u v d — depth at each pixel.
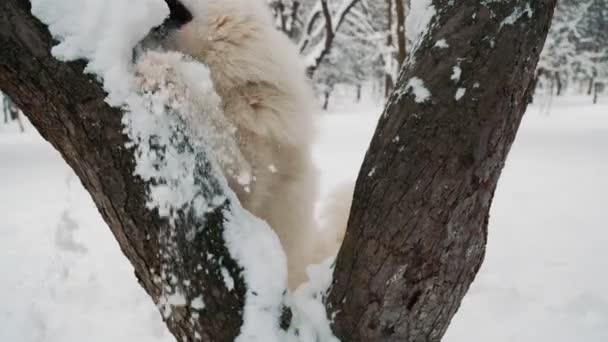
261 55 2.71
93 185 1.73
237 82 2.69
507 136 1.72
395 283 1.77
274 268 1.76
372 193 1.79
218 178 1.81
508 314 4.62
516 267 5.78
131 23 1.72
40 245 7.29
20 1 1.60
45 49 1.61
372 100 61.91
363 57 46.19
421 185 1.70
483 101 1.65
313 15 16.89
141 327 4.76
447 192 1.68
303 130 2.89
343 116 39.91
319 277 2.06
